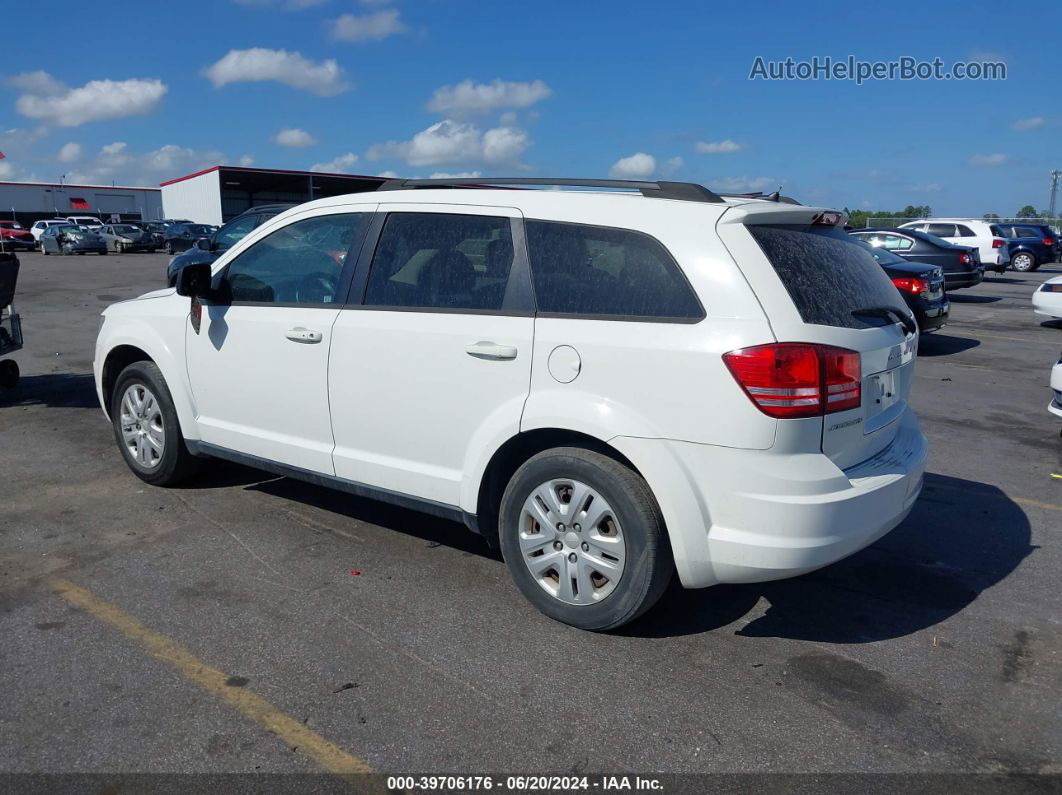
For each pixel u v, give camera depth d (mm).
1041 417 8234
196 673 3340
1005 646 3703
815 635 3764
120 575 4203
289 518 4996
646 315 3451
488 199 3977
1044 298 14898
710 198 3600
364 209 4395
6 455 6195
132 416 5492
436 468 4051
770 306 3264
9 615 3783
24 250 40906
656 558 3465
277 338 4555
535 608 3916
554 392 3598
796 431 3230
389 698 3195
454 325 3900
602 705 3182
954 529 5105
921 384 9883
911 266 12125
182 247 14367
